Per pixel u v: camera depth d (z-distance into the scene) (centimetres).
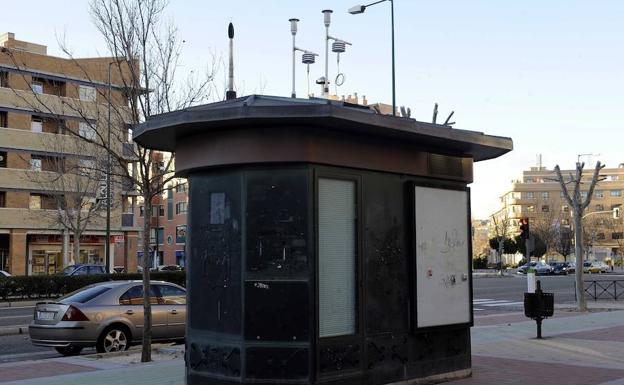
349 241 812
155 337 1401
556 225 9281
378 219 852
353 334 801
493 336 1523
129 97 1415
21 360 1331
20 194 5075
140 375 1020
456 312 948
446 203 948
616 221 12038
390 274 861
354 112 738
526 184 13925
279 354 754
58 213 4469
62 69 4734
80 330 1297
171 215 8981
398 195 884
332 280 787
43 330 1309
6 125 4975
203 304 822
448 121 2262
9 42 5066
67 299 1350
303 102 820
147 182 1273
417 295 888
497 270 8131
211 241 816
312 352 750
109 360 1192
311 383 747
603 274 7275
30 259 5206
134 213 5722
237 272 781
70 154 3944
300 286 757
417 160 906
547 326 1748
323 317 773
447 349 941
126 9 2084
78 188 4188
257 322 762
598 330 1648
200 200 835
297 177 767
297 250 761
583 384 924
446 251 941
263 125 764
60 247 5378
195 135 827
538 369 1052
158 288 1444
